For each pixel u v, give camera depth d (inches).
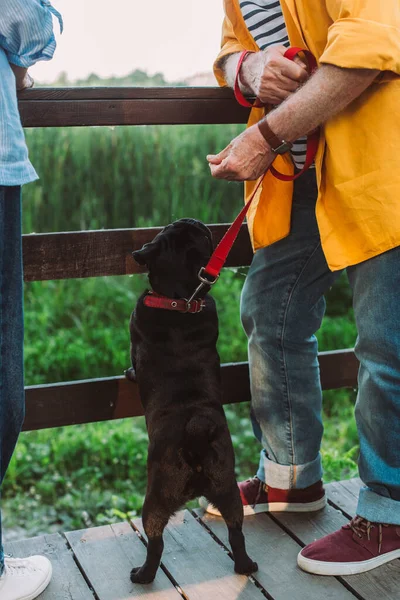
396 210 65.8
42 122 83.5
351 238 69.7
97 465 172.6
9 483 164.6
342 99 63.8
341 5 62.7
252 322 86.4
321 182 70.8
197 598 75.1
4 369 70.6
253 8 74.4
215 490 74.4
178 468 73.3
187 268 79.8
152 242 80.5
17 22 62.1
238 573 79.0
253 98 91.4
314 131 70.6
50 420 91.5
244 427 190.4
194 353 78.2
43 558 78.6
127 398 94.2
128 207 275.7
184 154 279.0
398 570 78.5
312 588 76.5
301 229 80.8
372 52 60.3
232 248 96.5
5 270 68.4
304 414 87.6
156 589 76.5
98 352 218.7
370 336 72.8
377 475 77.1
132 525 88.7
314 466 90.1
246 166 69.2
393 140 65.4
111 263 91.4
